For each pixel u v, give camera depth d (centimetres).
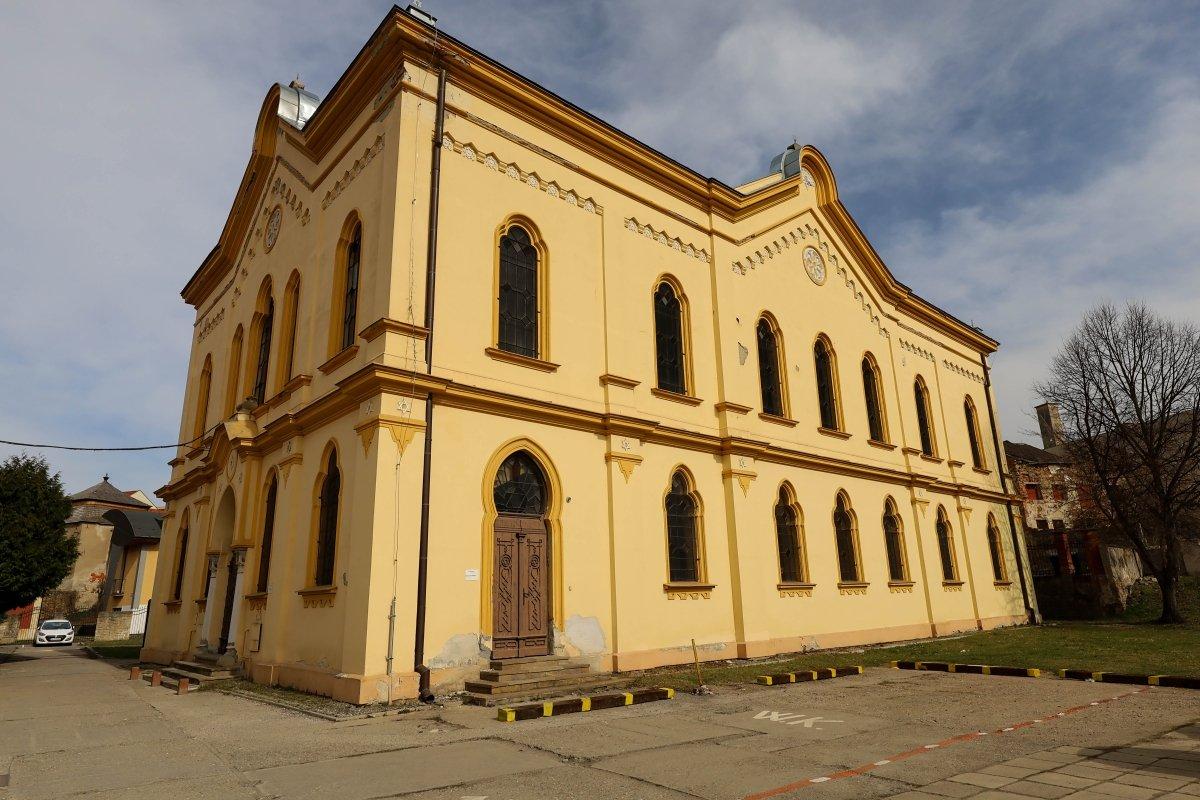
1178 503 2944
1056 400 3209
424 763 779
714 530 1822
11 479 2477
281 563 1511
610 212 1802
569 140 1750
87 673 2047
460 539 1327
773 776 711
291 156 1966
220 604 1836
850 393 2423
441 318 1405
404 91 1455
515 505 1459
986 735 898
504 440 1445
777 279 2255
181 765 788
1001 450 3219
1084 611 3228
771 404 2127
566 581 1484
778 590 1917
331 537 1407
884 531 2378
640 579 1606
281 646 1472
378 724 1016
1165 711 1039
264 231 2109
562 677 1308
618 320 1742
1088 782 670
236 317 2259
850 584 2142
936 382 2936
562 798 644
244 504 1725
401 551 1236
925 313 2958
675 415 1817
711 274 2042
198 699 1351
